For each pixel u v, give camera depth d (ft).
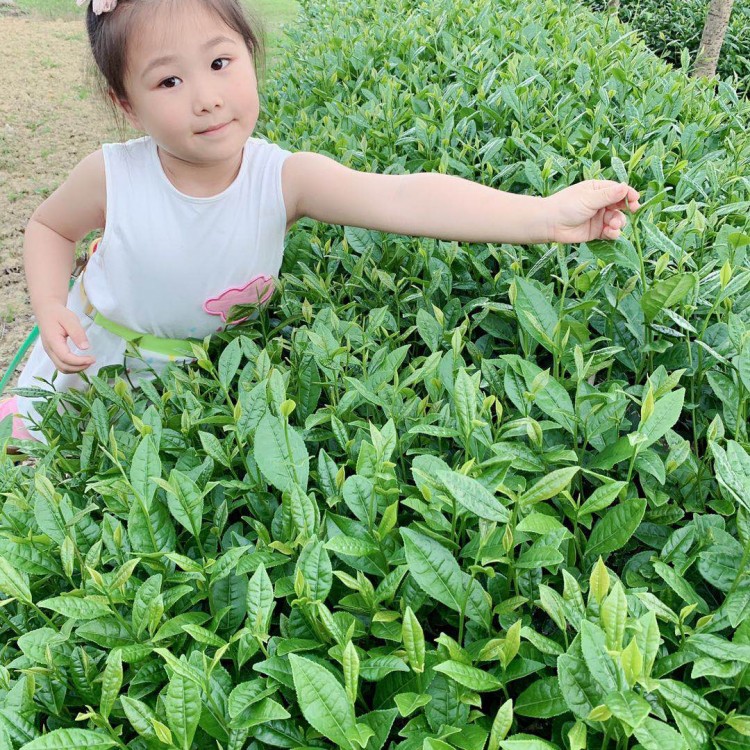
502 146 8.38
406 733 3.19
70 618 3.68
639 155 6.70
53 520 4.08
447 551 3.51
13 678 3.94
